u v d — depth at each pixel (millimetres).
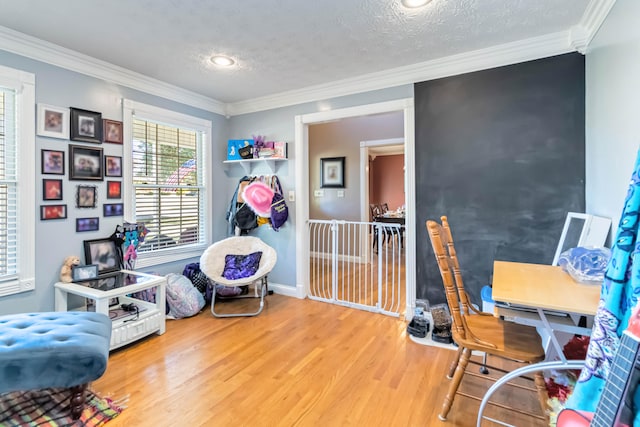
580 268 1520
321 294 3764
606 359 973
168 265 3439
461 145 2727
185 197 3645
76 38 2334
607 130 1886
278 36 2312
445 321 2580
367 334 2678
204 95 3652
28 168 2377
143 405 1750
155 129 3318
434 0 1875
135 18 2072
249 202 3715
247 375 2055
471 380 2002
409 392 1881
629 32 1578
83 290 2369
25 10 1971
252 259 3338
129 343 2461
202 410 1717
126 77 2965
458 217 2758
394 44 2436
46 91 2465
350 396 1843
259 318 3037
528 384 1937
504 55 2510
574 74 2322
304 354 2330
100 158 2820
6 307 2293
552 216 2424
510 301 1273
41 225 2459
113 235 2898
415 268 2951
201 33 2268
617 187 1733
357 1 1889
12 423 1576
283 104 3664
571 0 1883
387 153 7258
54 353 1505
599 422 807
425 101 2861
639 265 896
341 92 3268
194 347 2432
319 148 5941
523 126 2498
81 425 1583
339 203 5766
